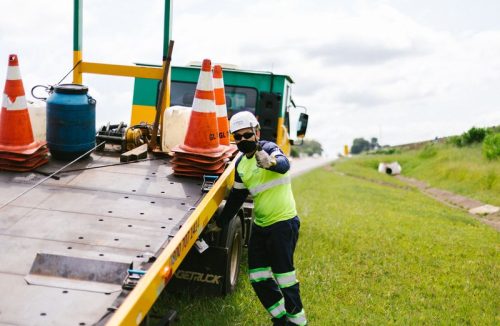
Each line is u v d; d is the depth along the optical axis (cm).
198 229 452
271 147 497
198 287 573
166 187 518
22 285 332
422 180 3000
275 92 918
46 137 580
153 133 641
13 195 467
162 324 373
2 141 532
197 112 555
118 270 347
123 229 412
